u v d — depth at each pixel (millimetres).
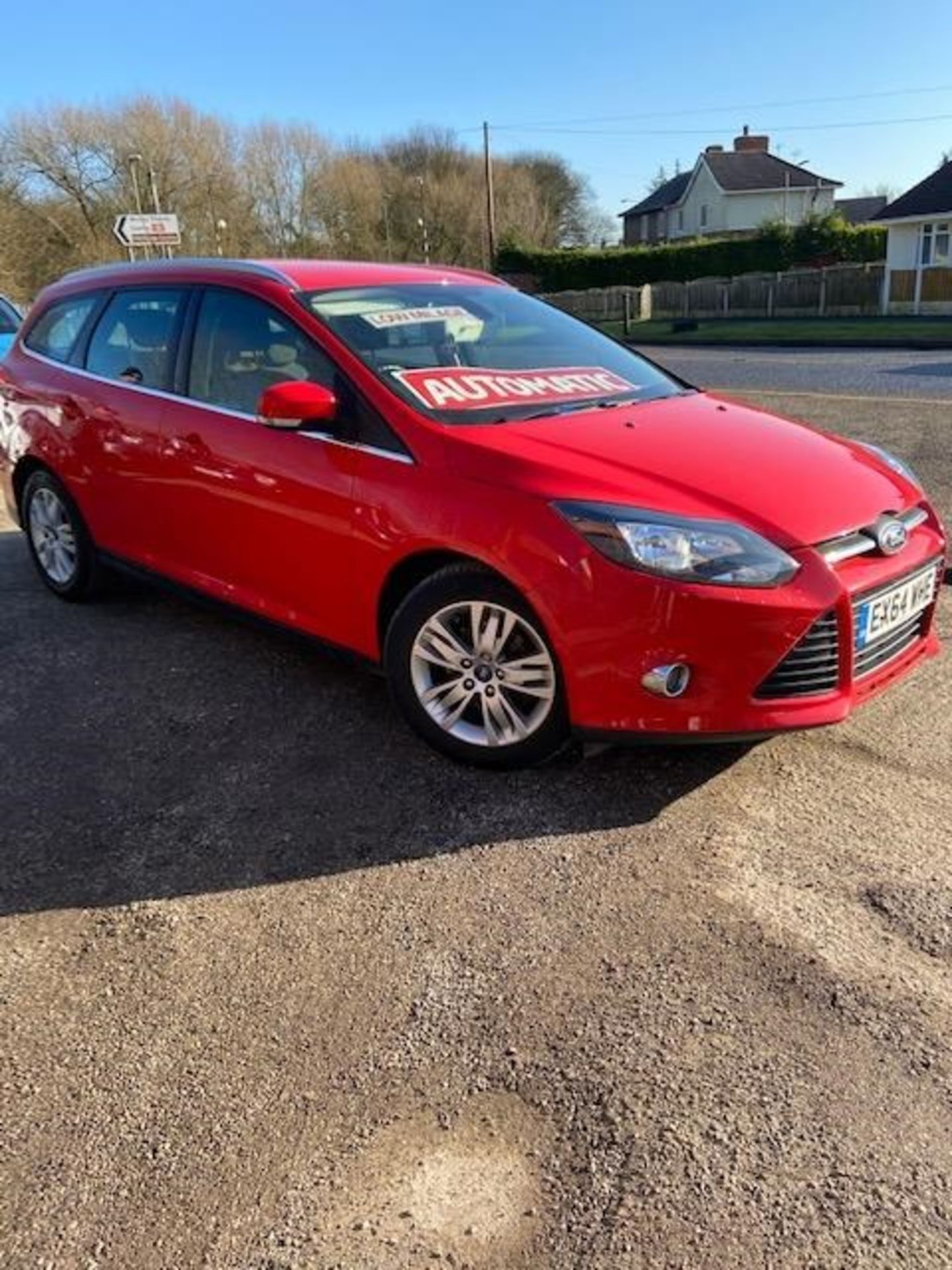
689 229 62938
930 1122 2006
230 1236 1815
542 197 65375
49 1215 1865
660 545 2838
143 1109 2094
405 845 2980
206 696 3996
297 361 3656
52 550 5184
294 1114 2072
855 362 17172
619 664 2904
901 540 3197
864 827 3000
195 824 3117
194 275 4215
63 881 2857
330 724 3732
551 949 2533
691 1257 1751
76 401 4664
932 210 28938
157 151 51438
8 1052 2252
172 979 2467
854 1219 1810
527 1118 2047
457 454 3156
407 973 2465
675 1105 2061
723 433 3520
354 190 57469
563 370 3908
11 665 4355
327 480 3455
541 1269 1739
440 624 3268
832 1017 2279
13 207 48406
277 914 2695
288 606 3811
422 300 4070
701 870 2820
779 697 2939
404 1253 1773
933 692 3867
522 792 3227
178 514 4188
